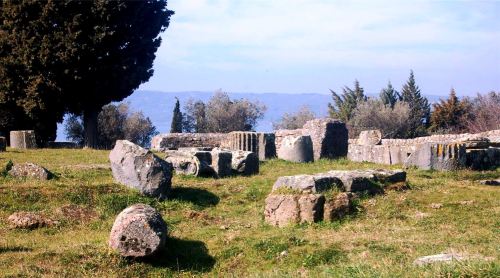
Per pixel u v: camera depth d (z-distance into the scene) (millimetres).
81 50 35250
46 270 10539
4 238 13094
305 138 26000
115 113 62281
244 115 69938
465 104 68375
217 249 12438
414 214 14805
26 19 35594
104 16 36062
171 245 12633
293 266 11133
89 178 18422
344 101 82438
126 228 11430
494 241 11836
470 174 20219
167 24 41156
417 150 21531
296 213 14406
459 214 14648
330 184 15203
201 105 70938
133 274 11016
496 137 28641
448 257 8766
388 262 9555
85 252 11414
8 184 16562
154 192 16438
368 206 15211
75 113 39812
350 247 11797
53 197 15648
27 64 35094
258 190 17781
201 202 16891
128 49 38875
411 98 79938
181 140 35250
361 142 34469
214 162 20594
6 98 36250
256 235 13203
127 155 16766
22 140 30844
